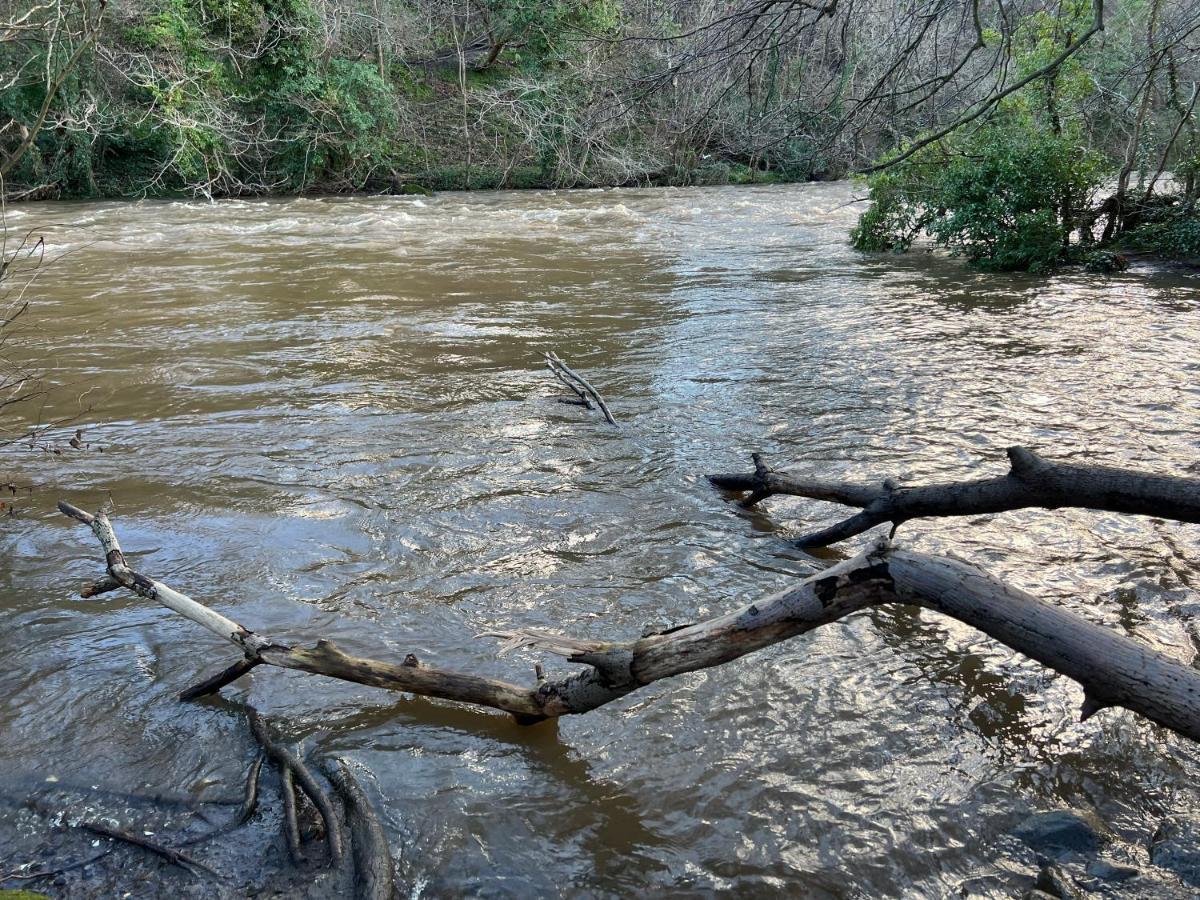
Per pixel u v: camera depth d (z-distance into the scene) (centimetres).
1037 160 1239
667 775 290
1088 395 670
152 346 838
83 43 491
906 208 1437
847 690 332
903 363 768
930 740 305
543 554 436
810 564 427
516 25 2648
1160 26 1254
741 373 745
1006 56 591
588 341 855
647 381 725
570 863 256
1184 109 1319
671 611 384
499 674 341
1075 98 1288
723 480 513
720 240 1590
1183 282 1155
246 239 1611
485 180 2781
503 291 1111
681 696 329
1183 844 258
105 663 348
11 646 358
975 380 714
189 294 1095
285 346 836
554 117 2619
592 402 670
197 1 2402
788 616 285
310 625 372
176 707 323
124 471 536
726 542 450
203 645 361
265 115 2581
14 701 324
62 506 356
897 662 350
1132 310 976
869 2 682
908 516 412
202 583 406
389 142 2788
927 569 275
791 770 291
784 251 1459
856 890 247
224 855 258
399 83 2986
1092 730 310
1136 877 246
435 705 326
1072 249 1314
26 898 230
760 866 255
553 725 315
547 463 550
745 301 1045
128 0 2231
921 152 1295
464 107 2844
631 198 2423
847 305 1018
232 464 546
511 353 812
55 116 2259
